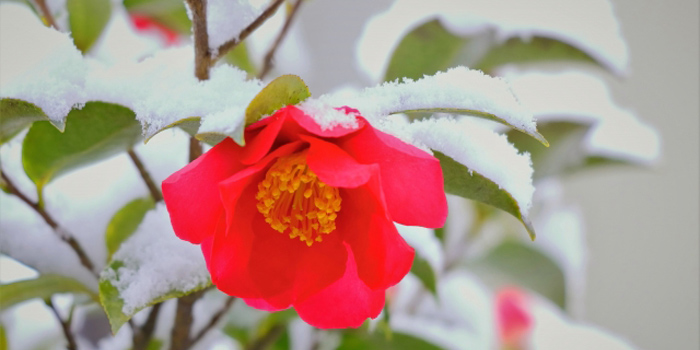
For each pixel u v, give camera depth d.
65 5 0.48
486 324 0.62
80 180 0.47
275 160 0.40
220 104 0.39
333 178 0.37
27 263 0.44
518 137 0.53
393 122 0.39
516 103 0.39
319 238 0.40
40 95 0.40
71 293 0.44
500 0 0.51
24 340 0.53
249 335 0.50
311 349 0.52
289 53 0.61
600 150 0.56
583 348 0.66
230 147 0.38
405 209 0.38
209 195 0.38
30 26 0.41
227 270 0.39
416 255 0.45
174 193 0.38
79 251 0.44
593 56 0.53
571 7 0.53
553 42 0.52
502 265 0.59
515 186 0.40
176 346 0.44
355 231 0.40
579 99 0.58
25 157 0.43
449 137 0.39
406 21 0.55
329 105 0.38
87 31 0.47
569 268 0.66
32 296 0.43
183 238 0.38
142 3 0.51
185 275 0.41
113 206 0.46
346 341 0.51
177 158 0.47
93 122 0.41
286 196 0.41
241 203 0.40
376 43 0.56
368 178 0.37
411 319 0.56
